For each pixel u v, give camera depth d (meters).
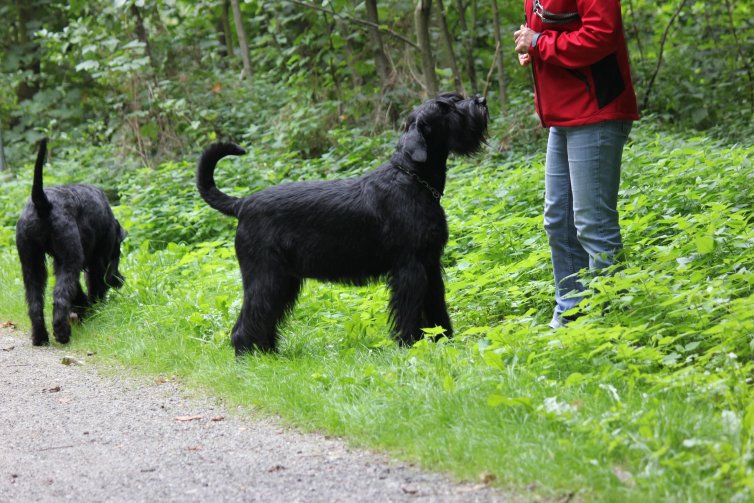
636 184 10.19
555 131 7.01
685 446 4.30
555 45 6.41
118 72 17.77
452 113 7.02
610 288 6.30
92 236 9.43
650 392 5.15
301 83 17.39
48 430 5.91
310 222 7.07
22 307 10.36
